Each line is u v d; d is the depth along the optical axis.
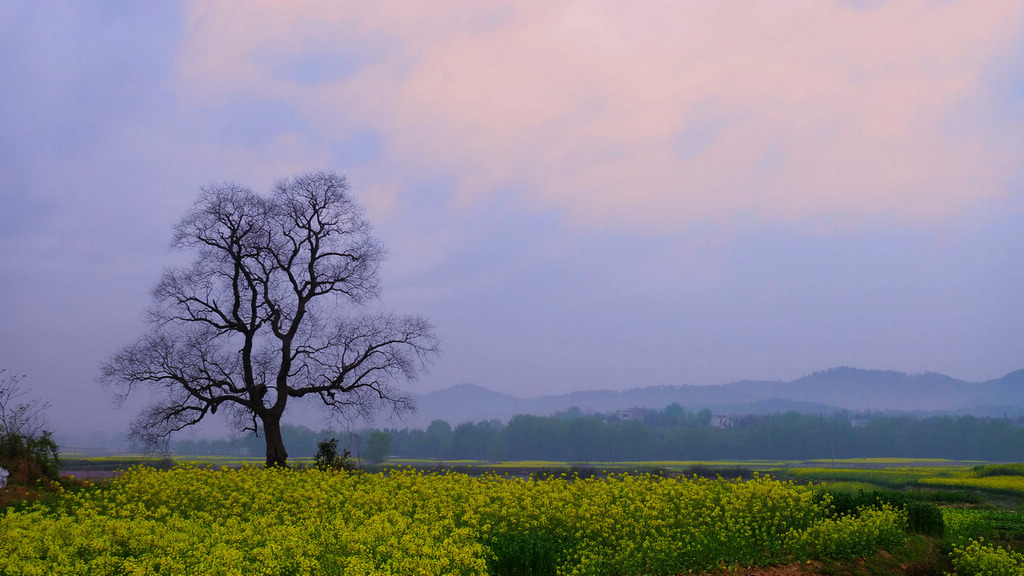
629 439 186.00
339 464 30.52
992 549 16.06
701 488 18.86
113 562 11.20
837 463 116.69
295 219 35.94
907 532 17.48
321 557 11.70
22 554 11.11
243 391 34.03
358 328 36.28
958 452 188.50
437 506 16.86
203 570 10.77
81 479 24.83
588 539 14.64
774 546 14.89
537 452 182.12
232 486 20.23
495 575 12.36
